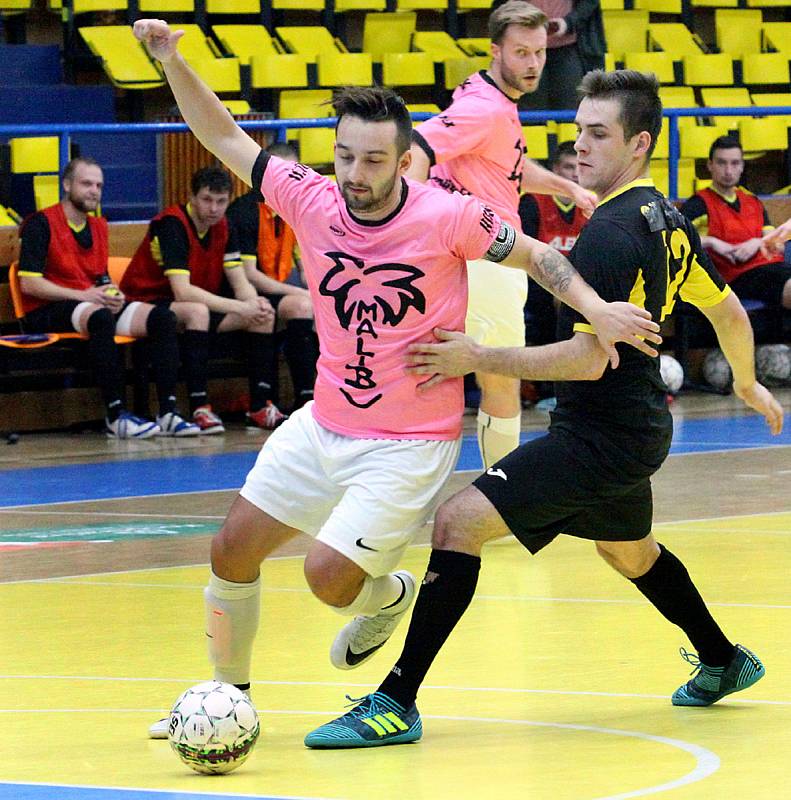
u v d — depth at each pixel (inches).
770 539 634.8
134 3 1322.6
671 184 1212.5
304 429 370.6
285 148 930.1
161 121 1143.0
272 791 308.2
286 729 370.3
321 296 365.7
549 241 1079.0
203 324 1007.0
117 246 1070.4
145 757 342.6
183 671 435.2
